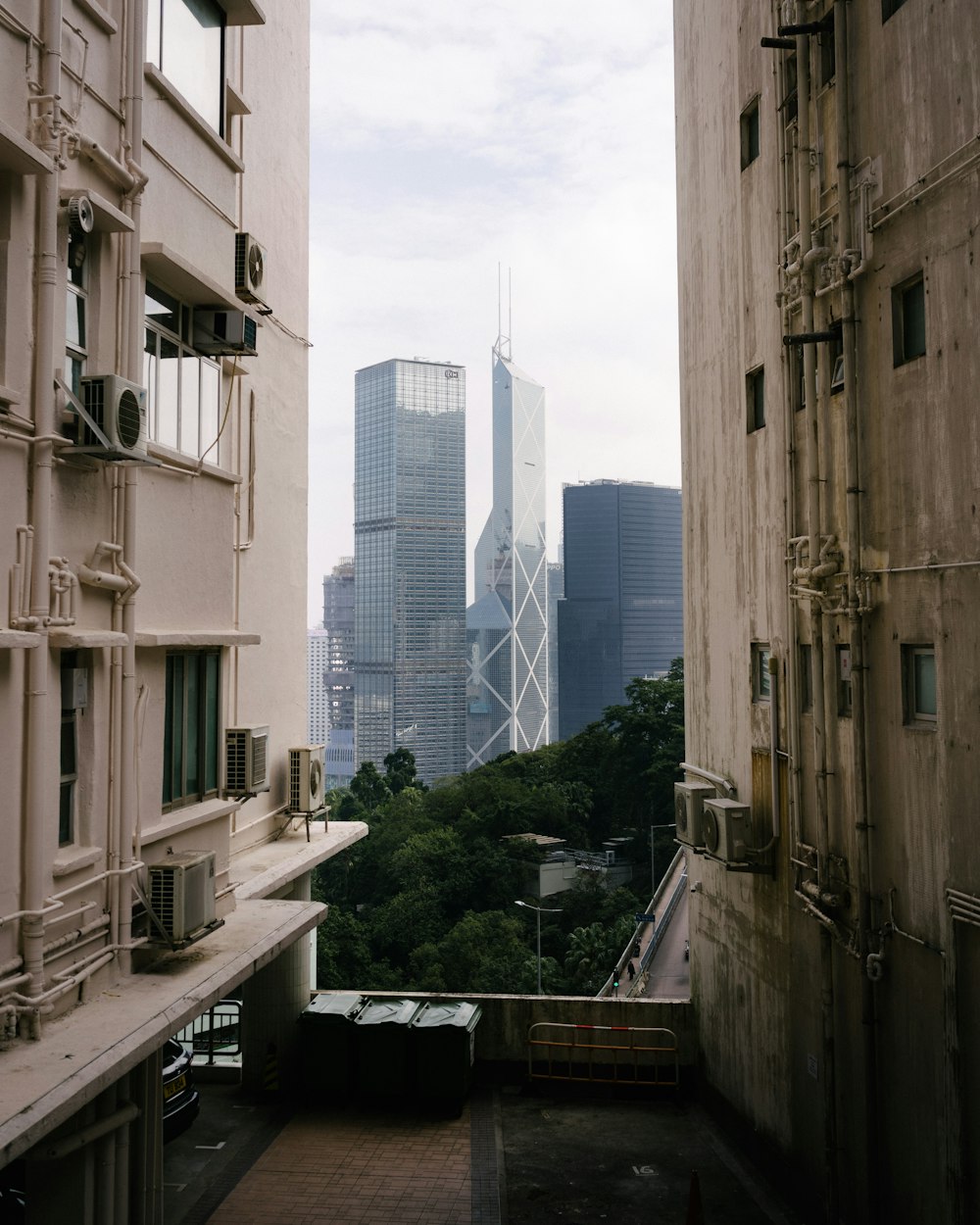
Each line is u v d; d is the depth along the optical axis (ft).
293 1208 36.91
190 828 32.24
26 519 23.44
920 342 30.63
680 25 55.16
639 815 241.14
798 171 37.50
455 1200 37.83
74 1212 26.02
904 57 30.58
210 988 27.14
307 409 58.18
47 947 23.88
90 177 26.45
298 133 57.82
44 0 23.95
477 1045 50.60
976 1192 26.66
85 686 26.32
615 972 143.64
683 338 54.65
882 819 32.12
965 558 27.58
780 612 40.32
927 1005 29.25
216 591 34.60
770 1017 40.63
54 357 24.26
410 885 222.07
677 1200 38.50
